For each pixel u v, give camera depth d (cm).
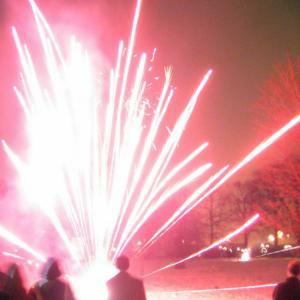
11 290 780
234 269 3200
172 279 2512
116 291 763
